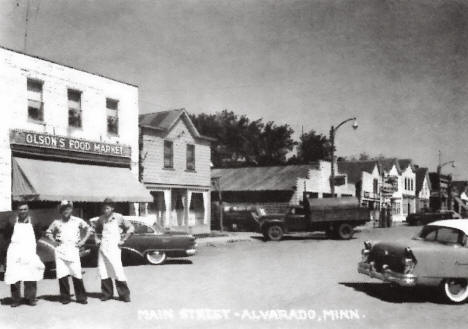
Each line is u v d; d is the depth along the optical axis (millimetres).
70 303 8938
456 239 8992
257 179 37281
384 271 9039
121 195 19922
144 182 24000
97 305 8805
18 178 16938
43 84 18438
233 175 39125
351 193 43375
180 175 26484
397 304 8938
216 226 33688
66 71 19312
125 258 16000
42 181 17109
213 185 31781
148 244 14641
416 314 8148
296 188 34750
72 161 19406
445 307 8648
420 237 9641
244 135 59719
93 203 20188
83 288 8938
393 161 55531
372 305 8875
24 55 17656
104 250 9000
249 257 17016
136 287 10734
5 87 16969
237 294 9930
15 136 17078
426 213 43188
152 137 24578
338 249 20016
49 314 8125
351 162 51094
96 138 20578
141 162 23875
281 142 60625
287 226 25219
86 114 20172
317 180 37688
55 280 11906
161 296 9695
